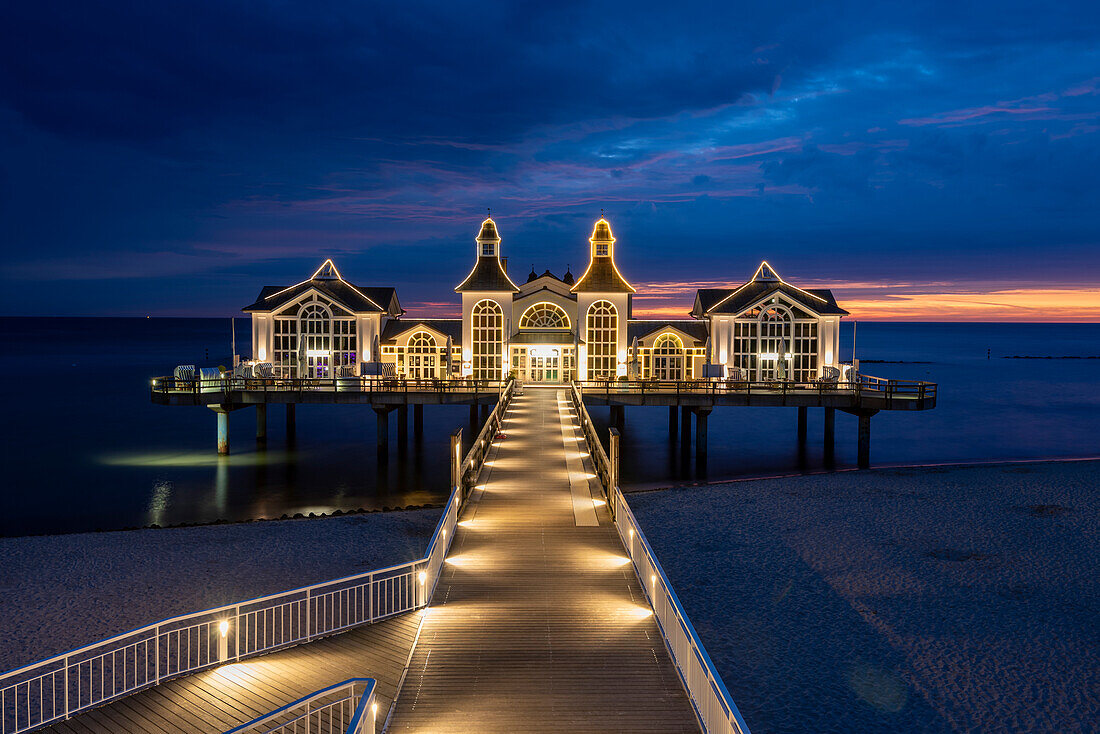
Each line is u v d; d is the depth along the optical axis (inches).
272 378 1393.9
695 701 340.5
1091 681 519.5
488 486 723.4
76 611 633.0
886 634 593.9
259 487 1196.5
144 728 356.2
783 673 528.1
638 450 1546.5
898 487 1119.0
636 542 504.4
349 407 2384.4
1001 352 6053.2
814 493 1078.4
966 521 925.2
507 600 462.9
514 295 1565.0
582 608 451.5
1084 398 2618.1
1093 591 688.4
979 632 598.9
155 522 998.4
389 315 1578.5
